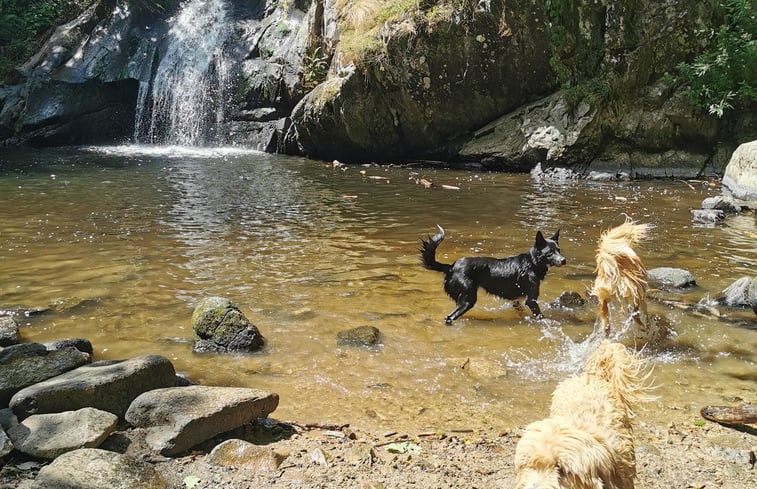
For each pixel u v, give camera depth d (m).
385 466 2.53
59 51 15.84
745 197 8.81
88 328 4.03
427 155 12.42
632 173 10.88
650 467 2.54
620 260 3.65
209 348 3.74
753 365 3.59
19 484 2.29
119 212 7.61
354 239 6.41
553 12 10.96
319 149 13.01
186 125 15.24
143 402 2.76
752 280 4.60
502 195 9.04
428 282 5.06
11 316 4.19
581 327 4.19
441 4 11.38
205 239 6.34
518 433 2.83
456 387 3.29
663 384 3.35
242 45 15.34
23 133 14.84
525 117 11.35
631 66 11.05
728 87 10.94
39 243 6.11
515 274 4.38
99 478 2.24
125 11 16.64
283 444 2.70
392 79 11.75
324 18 13.42
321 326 4.11
